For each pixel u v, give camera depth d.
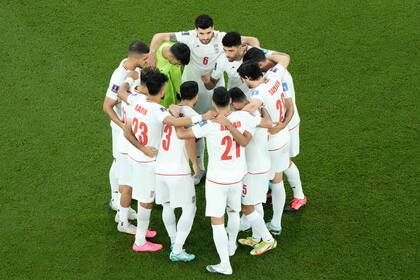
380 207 32.41
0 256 30.47
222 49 31.86
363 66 40.75
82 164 35.31
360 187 33.56
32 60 41.84
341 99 38.66
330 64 41.06
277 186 30.06
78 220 32.31
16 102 39.00
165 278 29.30
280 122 28.53
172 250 29.88
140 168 28.48
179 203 28.36
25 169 35.00
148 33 43.56
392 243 30.59
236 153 26.94
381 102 38.31
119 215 31.11
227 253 28.64
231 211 28.61
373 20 44.03
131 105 27.83
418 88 38.97
